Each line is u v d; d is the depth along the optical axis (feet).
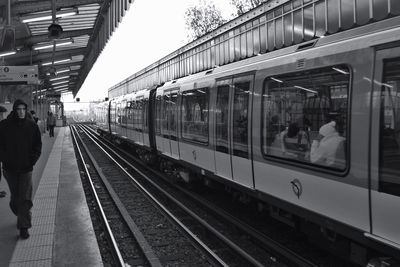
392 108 12.17
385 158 12.37
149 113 48.08
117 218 27.53
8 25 42.55
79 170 48.57
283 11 46.68
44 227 21.61
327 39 16.07
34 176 39.22
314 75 16.05
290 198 17.89
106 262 19.43
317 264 18.42
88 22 63.41
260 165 20.45
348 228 14.10
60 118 207.92
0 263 16.66
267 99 19.79
